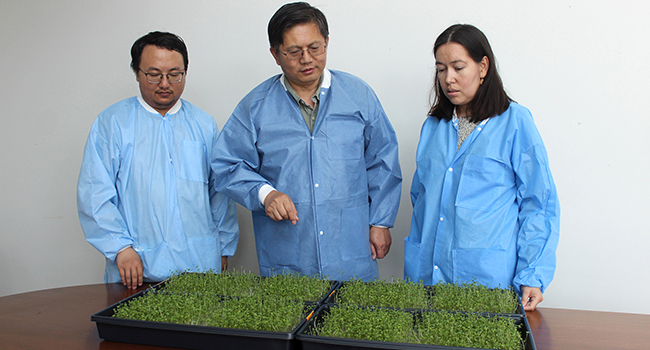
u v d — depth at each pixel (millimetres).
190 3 2807
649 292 2301
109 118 1943
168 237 1937
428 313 1245
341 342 1051
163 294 1468
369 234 1982
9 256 3277
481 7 2420
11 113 3174
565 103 2346
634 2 2217
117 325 1212
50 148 3131
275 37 1637
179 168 1988
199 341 1155
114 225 1855
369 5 2562
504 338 1078
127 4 2910
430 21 2488
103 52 2971
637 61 2234
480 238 1638
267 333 1095
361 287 1487
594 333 1237
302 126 1819
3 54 3143
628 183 2289
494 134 1650
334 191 1816
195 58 2824
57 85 3074
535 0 2344
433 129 1894
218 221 2152
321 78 1857
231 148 1920
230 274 1773
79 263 3178
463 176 1678
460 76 1586
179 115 2062
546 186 1564
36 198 3195
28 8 3068
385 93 2582
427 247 1791
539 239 1567
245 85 2760
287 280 1584
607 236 2340
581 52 2305
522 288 1553
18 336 1271
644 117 2240
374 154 1979
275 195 1686
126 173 1936
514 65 2400
